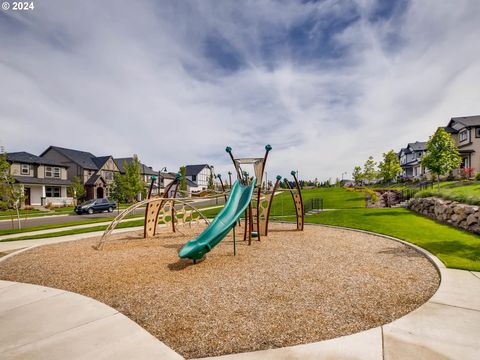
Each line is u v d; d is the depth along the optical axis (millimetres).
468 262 6539
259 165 10500
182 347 3479
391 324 3865
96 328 3922
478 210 10148
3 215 28859
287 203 27656
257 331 3812
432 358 3074
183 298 5031
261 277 6094
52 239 11914
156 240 11312
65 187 42156
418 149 47375
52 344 3514
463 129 36281
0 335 3764
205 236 7527
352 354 3178
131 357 3215
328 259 7453
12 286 5816
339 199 28188
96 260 7895
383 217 15047
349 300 4777
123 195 34250
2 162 17812
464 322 3873
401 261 7074
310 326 3910
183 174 61094
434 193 16141
